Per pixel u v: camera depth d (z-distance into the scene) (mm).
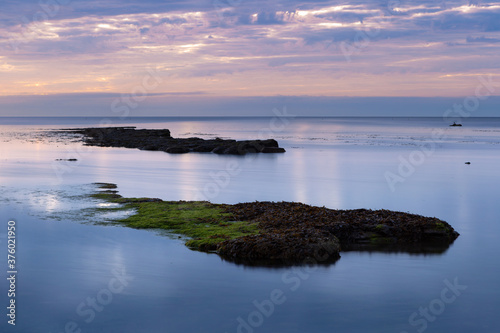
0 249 24750
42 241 26281
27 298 18828
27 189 42875
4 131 173375
